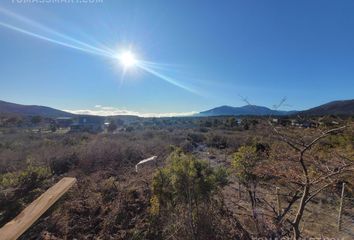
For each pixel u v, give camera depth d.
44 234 4.87
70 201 6.38
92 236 5.24
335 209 6.20
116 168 11.06
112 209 6.18
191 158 5.29
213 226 4.65
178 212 4.78
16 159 11.80
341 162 2.70
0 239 0.96
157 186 5.11
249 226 4.59
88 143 14.32
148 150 14.52
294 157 2.88
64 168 11.25
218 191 5.40
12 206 6.17
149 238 4.93
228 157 10.61
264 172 3.09
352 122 2.60
